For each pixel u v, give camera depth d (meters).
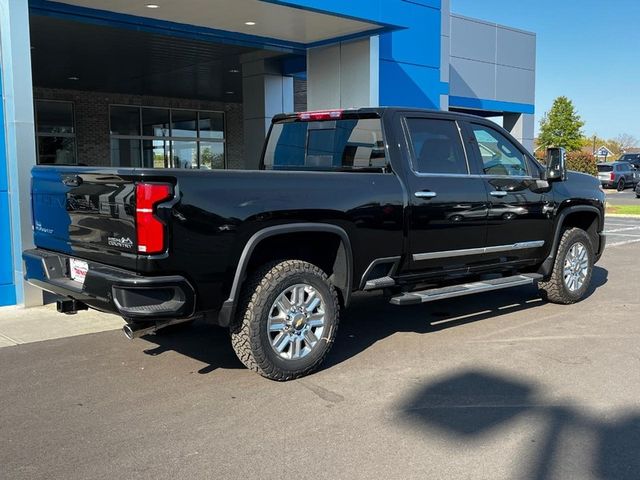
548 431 3.94
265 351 4.66
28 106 7.24
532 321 6.70
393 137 5.64
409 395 4.57
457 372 5.06
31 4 9.88
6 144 7.24
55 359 5.45
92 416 4.21
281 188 4.70
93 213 4.49
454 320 6.76
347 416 4.20
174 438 3.87
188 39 12.99
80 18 10.53
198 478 3.38
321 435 3.90
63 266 4.96
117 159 22.02
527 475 3.39
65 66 16.77
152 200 4.08
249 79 16.11
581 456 3.61
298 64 15.57
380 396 4.55
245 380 4.90
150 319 4.21
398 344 5.86
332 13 10.41
